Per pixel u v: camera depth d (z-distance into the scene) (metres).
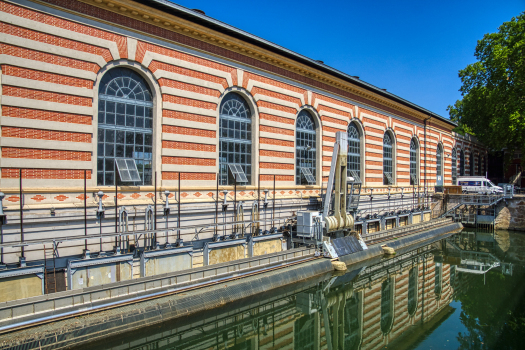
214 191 17.98
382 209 31.05
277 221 21.00
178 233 15.98
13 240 11.88
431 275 22.42
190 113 17.02
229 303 13.58
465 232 37.06
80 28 13.52
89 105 13.80
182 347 11.97
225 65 18.55
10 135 12.04
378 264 22.62
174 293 12.88
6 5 11.88
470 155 55.94
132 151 15.41
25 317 9.81
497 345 12.94
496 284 20.69
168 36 16.11
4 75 11.89
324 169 25.09
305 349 12.67
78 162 13.56
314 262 18.30
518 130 38.28
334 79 25.27
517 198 37.72
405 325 15.19
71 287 11.91
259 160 20.48
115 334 10.66
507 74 39.06
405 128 35.91
